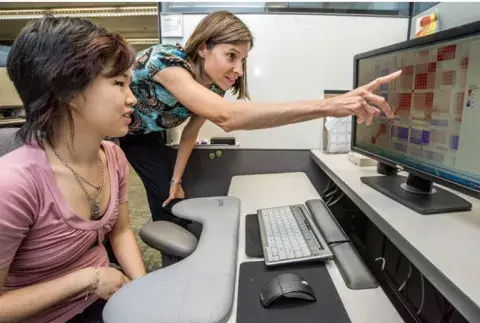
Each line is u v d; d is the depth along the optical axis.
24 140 0.58
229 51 0.96
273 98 1.45
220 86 1.05
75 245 0.64
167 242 0.77
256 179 1.32
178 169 1.30
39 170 0.58
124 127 0.61
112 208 0.73
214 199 1.04
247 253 0.70
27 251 0.60
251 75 1.43
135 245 0.87
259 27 1.39
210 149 1.50
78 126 0.59
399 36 1.39
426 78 0.75
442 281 0.47
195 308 0.50
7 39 5.88
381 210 0.72
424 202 0.73
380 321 0.49
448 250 0.53
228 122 0.78
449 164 0.68
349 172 1.06
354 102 0.73
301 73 1.42
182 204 1.00
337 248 0.70
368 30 1.38
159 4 1.38
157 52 0.90
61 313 0.65
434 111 0.72
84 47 0.52
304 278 0.60
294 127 1.47
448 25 1.12
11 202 0.53
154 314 0.49
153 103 1.01
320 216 0.88
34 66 0.52
